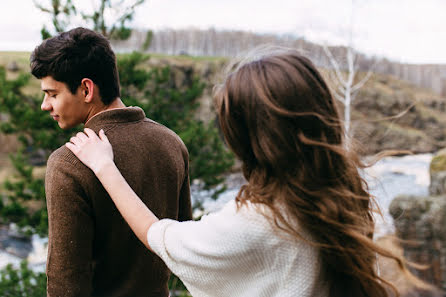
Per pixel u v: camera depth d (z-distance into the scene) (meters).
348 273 0.85
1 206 3.84
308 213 0.82
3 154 9.85
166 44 32.19
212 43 31.69
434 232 4.37
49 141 3.84
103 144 1.11
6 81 4.00
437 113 30.52
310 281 0.82
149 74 4.45
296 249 0.81
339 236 0.83
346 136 0.97
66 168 1.07
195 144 4.59
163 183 1.28
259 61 0.87
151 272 1.28
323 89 0.87
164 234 0.92
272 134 0.82
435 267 4.30
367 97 27.25
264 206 0.83
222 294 0.86
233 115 0.88
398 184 15.02
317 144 0.82
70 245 1.08
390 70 34.72
